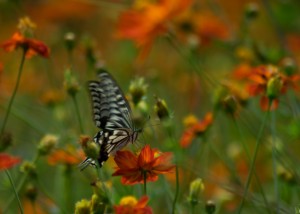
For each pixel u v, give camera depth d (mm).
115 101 1692
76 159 1799
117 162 1591
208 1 2193
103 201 1599
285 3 2211
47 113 2135
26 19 1753
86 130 1960
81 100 2029
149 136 1823
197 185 1678
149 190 1783
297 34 2215
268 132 1951
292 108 1887
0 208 1925
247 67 1882
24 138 2115
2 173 1904
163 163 1591
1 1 2107
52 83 2152
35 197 1769
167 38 1998
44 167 2035
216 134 2033
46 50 1750
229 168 1856
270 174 2023
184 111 2232
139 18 2025
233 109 1778
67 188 1841
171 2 2004
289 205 1799
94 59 1955
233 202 1887
